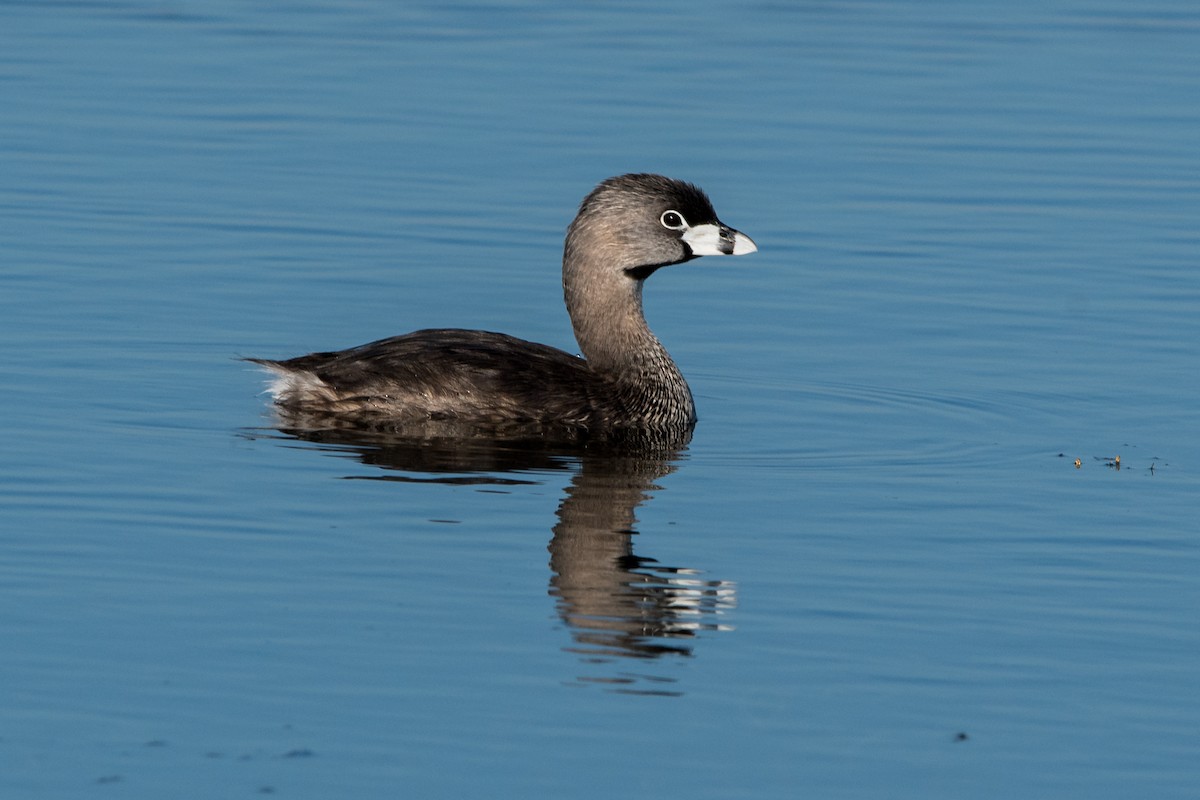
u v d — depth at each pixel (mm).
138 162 24156
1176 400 16734
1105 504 14055
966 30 32625
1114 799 9484
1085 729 10266
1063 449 15461
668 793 9430
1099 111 27422
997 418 16328
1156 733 10227
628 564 12578
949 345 18438
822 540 13180
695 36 31844
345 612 11625
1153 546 13141
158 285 19688
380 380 15734
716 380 17484
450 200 22984
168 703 10297
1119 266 20922
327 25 32031
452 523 13320
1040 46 31375
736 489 14328
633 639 11320
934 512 13828
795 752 9922
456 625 11461
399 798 9320
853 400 16891
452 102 27266
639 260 16391
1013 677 10891
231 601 11750
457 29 32000
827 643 11336
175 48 30047
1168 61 30297
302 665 10828
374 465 14695
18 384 16516
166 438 15195
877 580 12398
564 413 15734
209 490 13898
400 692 10492
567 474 14641
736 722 10242
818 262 21141
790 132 26031
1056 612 11898
